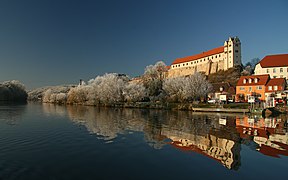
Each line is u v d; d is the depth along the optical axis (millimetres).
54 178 15188
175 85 96750
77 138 28203
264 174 16297
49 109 88438
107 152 21703
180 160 19281
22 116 57156
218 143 25750
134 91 108750
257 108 65312
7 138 28156
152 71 152250
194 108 77188
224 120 48719
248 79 94250
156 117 55406
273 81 88250
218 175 16031
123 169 17031
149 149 22859
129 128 36594
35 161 18844
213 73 155000
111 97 110250
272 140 27438
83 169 17000
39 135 30250
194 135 30500
